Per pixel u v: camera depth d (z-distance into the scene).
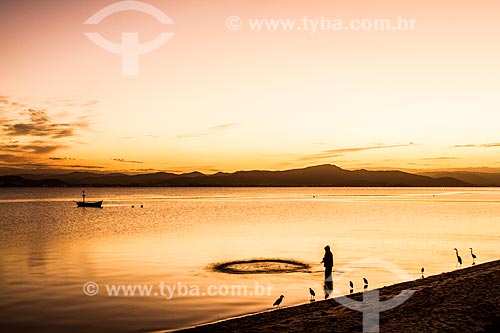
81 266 32.16
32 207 138.12
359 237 50.94
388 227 64.50
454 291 20.91
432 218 83.44
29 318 19.22
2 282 26.50
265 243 45.72
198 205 152.50
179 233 57.34
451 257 35.78
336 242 46.12
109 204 161.62
